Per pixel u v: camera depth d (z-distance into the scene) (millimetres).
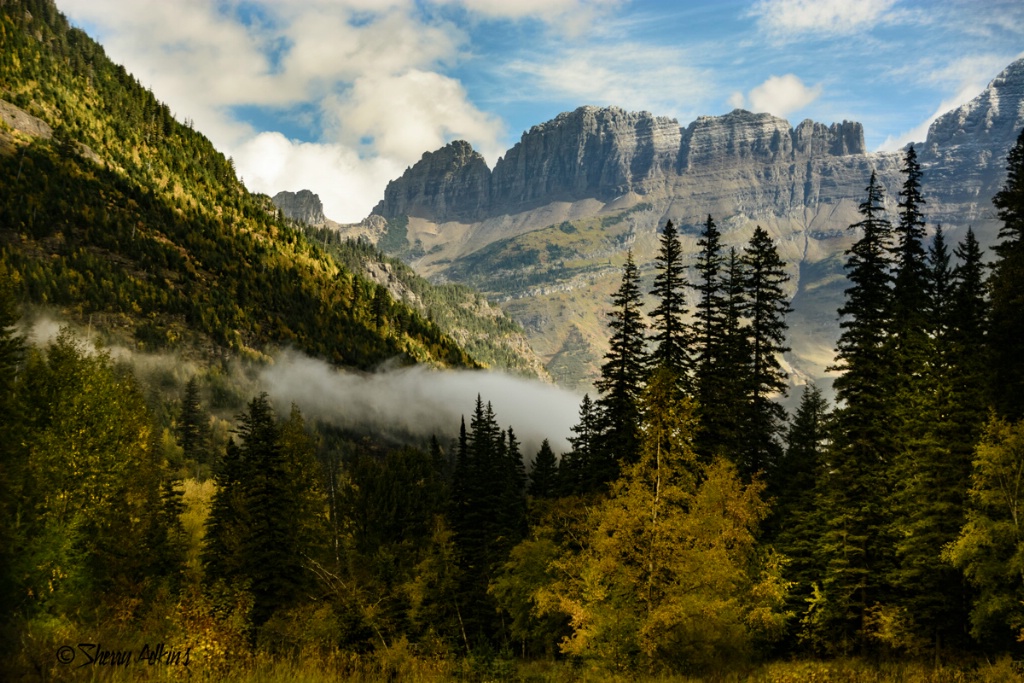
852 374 35344
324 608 34938
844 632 33719
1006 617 26766
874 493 33188
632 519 24422
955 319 35375
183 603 21594
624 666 24297
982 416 30234
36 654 17500
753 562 29547
